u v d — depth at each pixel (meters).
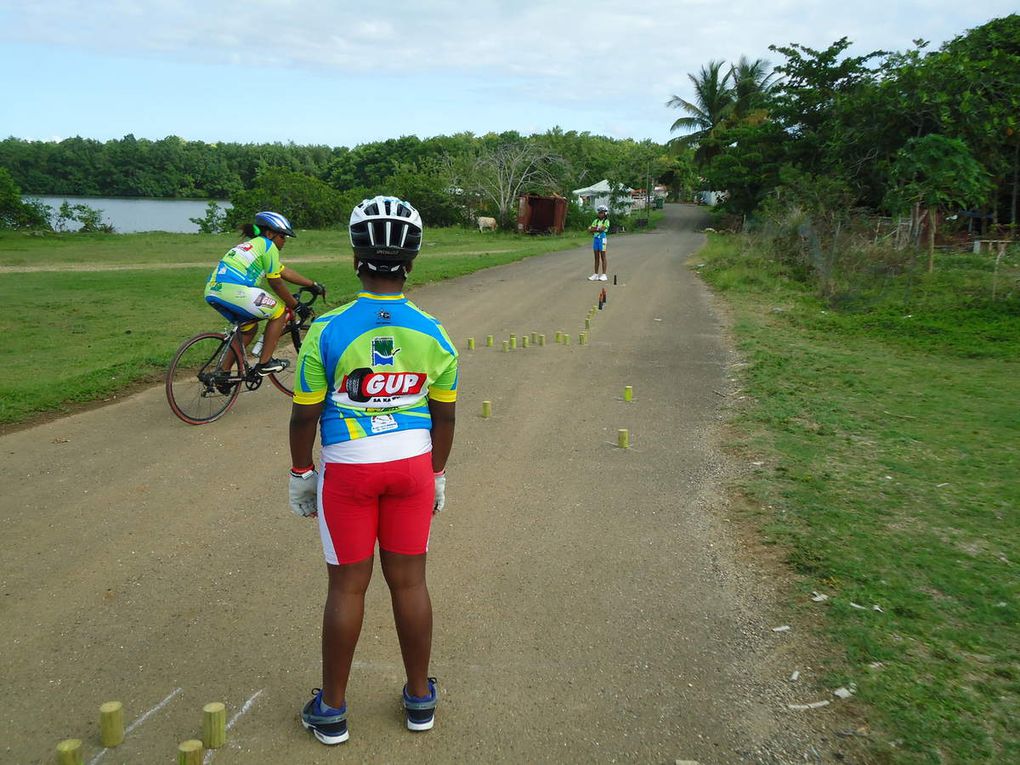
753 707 3.14
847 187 21.09
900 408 7.68
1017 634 3.59
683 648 3.55
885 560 4.33
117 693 3.14
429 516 2.87
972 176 18.00
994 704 3.08
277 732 2.94
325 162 108.44
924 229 19.91
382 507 2.81
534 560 4.41
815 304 15.13
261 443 6.29
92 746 2.83
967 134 21.38
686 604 3.94
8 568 4.13
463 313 13.42
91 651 3.42
